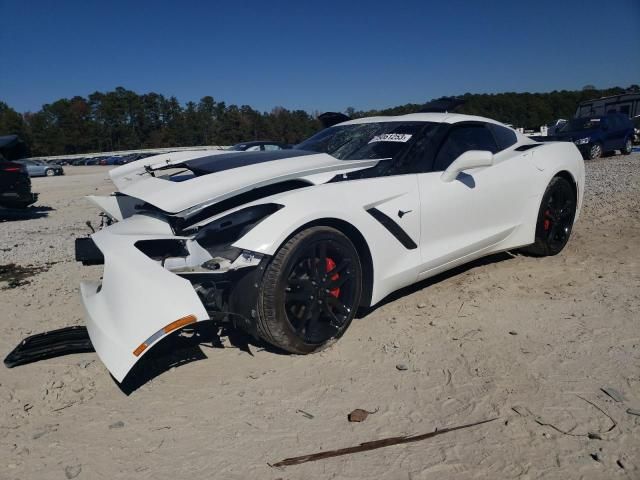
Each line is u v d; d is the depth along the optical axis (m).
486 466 1.92
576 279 3.98
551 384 2.46
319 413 2.32
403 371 2.66
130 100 101.44
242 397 2.48
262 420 2.28
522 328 3.11
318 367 2.74
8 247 6.55
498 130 4.33
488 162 3.37
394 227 3.21
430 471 1.90
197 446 2.12
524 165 4.21
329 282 2.87
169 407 2.43
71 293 4.27
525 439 2.06
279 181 2.99
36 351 2.97
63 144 92.50
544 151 4.48
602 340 2.89
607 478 1.83
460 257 3.73
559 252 4.75
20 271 5.14
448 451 2.01
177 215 2.72
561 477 1.84
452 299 3.66
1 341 3.30
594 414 2.20
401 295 3.79
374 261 3.12
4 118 86.38
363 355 2.86
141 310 2.35
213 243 2.80
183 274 2.66
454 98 4.23
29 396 2.58
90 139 96.12
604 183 9.52
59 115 94.44
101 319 2.46
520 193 4.14
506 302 3.56
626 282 3.84
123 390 2.61
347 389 2.51
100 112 99.19
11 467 2.03
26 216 10.42
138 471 1.98
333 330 2.94
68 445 2.17
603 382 2.46
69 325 3.55
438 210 3.48
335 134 4.05
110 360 2.30
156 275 2.46
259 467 1.97
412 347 2.93
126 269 2.50
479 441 2.06
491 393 2.41
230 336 3.18
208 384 2.62
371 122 4.08
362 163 3.35
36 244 6.69
